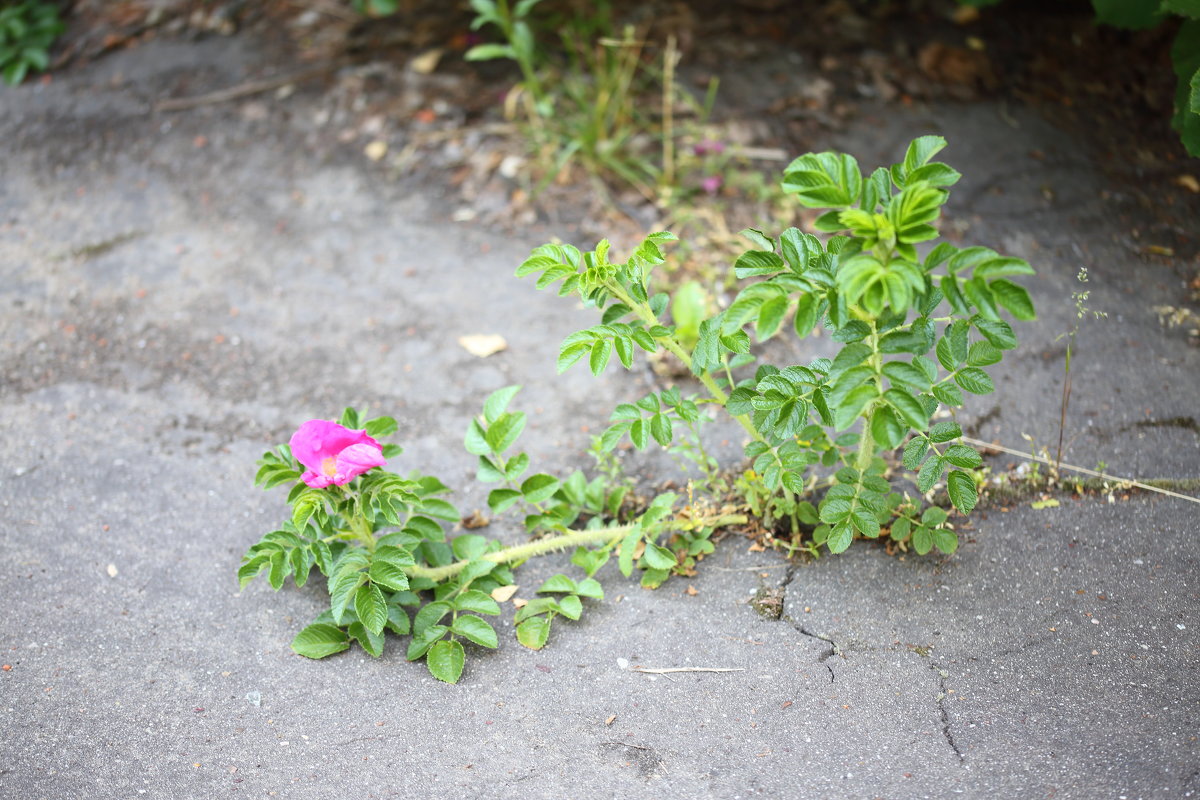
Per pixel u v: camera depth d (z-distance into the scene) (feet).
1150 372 5.51
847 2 6.80
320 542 4.92
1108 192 6.09
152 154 6.47
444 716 4.81
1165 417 5.38
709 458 5.37
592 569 5.05
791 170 4.65
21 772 4.73
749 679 4.85
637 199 6.17
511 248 6.10
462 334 5.83
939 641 4.91
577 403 5.59
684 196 6.16
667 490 5.31
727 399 4.93
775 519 5.18
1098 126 6.32
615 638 4.97
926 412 4.79
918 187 4.54
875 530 4.86
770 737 4.74
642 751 4.72
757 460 4.91
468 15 6.86
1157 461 5.26
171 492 5.37
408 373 5.71
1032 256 5.89
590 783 4.67
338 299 5.96
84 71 6.78
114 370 5.74
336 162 6.42
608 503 5.24
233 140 6.50
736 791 4.64
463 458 5.45
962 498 4.83
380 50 6.77
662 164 6.26
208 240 6.18
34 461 5.46
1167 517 5.13
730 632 4.96
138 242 6.18
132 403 5.64
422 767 4.71
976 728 4.73
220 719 4.83
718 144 6.30
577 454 5.44
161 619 5.05
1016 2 6.72
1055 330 5.66
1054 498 5.20
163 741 4.78
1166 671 4.80
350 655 4.96
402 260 6.08
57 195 6.33
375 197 6.30
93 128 6.56
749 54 6.64
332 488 4.85
